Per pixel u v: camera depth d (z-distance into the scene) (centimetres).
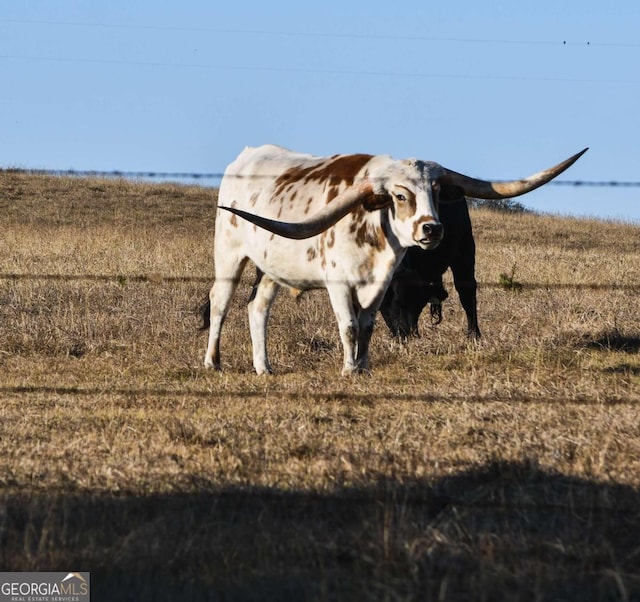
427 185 2588
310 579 1301
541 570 1327
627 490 1641
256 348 2911
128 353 3066
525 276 4959
